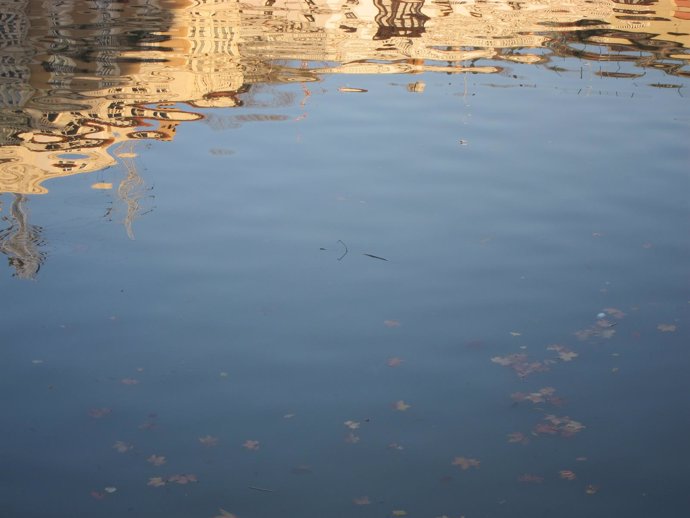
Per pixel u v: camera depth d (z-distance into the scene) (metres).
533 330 7.80
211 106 13.27
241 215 9.68
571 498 5.93
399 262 8.80
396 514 5.77
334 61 16.06
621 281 8.56
